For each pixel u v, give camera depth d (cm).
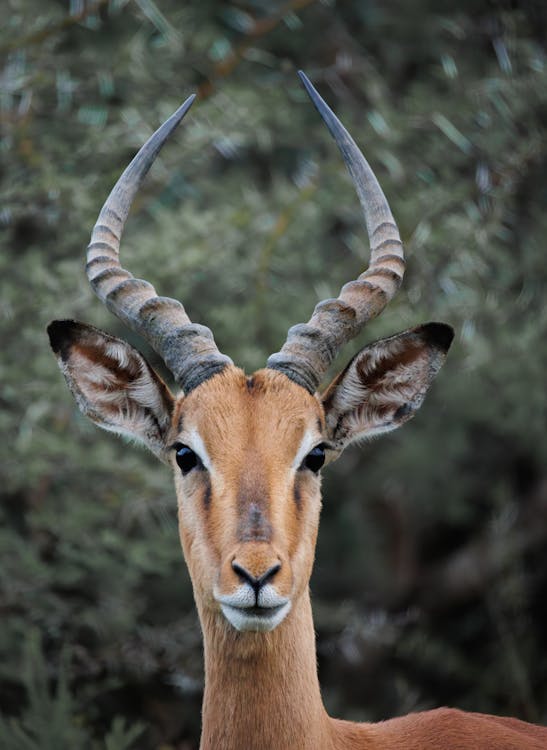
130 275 1170
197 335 1116
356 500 2445
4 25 2012
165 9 2130
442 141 2053
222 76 2022
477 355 1986
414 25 2300
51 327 1138
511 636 2091
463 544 2500
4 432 1825
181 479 1080
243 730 1036
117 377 1160
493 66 2145
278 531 982
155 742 1770
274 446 1033
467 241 1931
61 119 2044
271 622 954
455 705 2097
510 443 2419
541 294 2083
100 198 1934
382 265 1177
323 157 2159
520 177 2045
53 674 1736
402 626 2178
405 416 1190
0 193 1917
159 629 1856
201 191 2181
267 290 2020
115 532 1792
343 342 1138
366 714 2028
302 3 1978
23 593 1762
